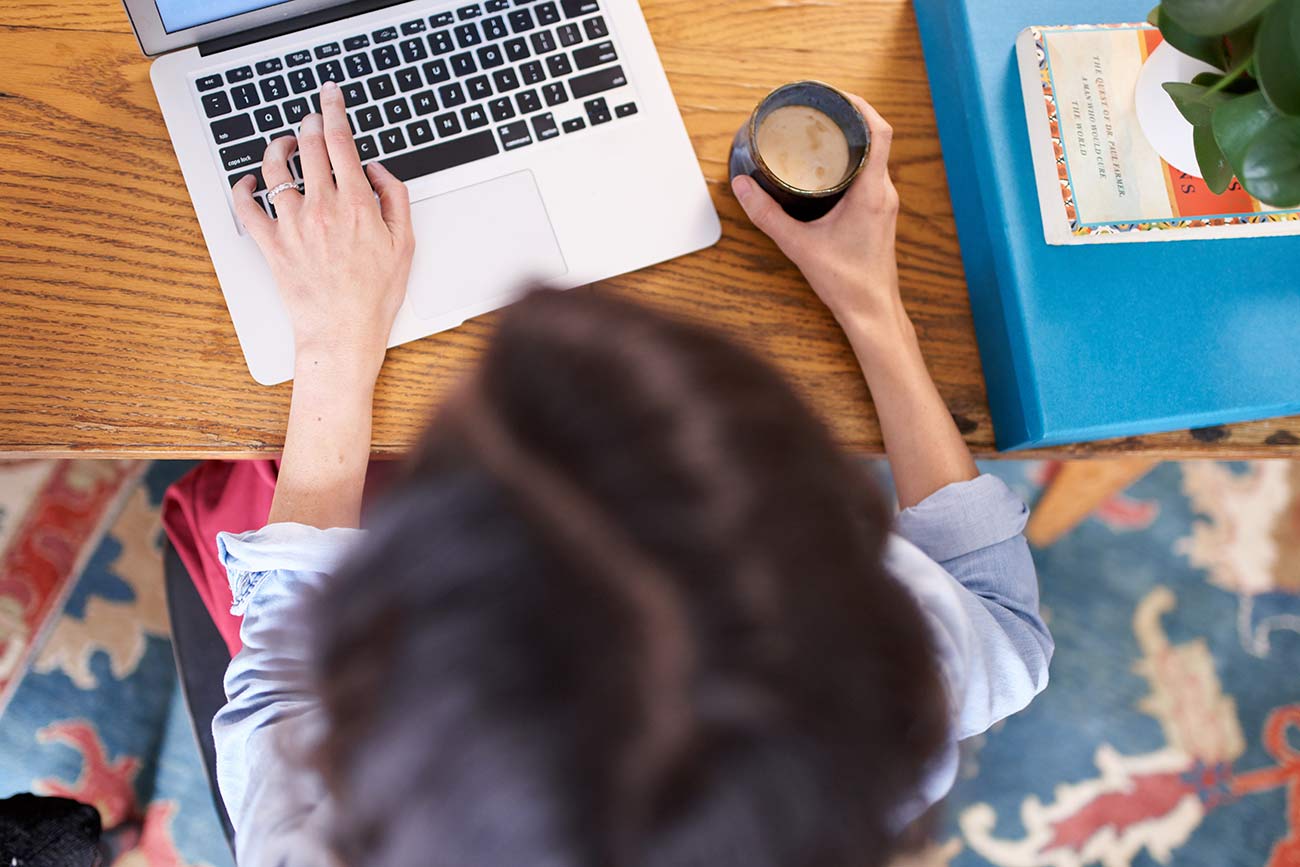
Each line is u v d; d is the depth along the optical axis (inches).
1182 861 53.8
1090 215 26.7
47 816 38.3
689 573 12.4
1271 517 56.7
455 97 27.5
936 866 52.7
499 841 13.6
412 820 14.0
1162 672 55.1
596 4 28.0
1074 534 55.9
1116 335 27.5
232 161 26.9
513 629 12.4
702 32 29.1
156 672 49.4
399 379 27.3
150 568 49.9
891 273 27.8
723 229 28.4
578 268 27.6
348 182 26.2
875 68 29.8
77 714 48.4
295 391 25.9
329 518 25.3
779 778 13.2
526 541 12.5
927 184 29.6
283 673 24.1
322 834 18.3
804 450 14.1
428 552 13.0
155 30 26.1
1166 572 55.9
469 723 12.7
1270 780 54.7
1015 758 53.8
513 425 13.3
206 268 27.0
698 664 12.4
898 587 16.4
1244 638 55.7
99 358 26.5
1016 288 27.3
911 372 27.4
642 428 12.9
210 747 34.1
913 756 15.7
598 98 27.9
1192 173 26.8
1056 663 54.7
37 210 26.7
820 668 13.2
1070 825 53.6
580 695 12.4
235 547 24.3
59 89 27.1
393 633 13.2
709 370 13.8
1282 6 19.6
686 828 13.1
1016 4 28.2
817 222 27.4
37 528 48.8
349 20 27.3
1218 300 28.0
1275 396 27.9
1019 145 27.6
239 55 27.0
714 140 28.8
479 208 27.4
